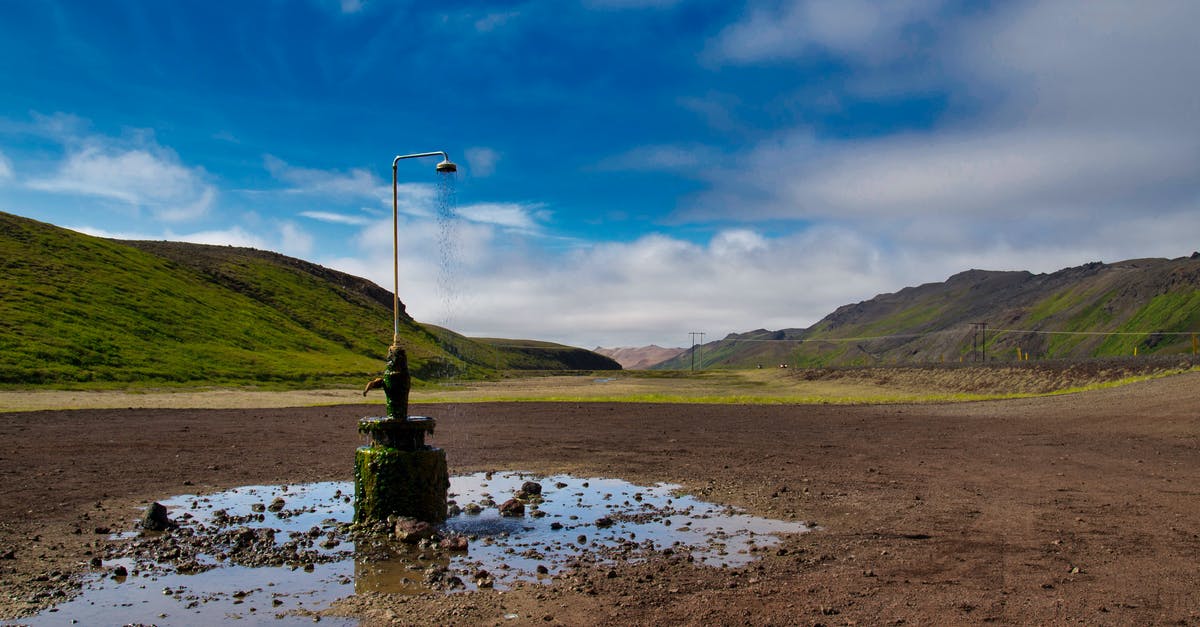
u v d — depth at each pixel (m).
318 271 153.12
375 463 10.04
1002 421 27.48
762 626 6.16
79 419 28.52
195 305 90.19
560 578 7.64
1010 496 12.16
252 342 83.62
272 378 66.44
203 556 8.56
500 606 6.74
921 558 8.30
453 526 10.19
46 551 8.71
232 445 20.17
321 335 108.50
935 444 20.31
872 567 7.96
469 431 24.58
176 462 16.62
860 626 6.14
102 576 7.77
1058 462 16.30
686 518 10.70
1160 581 7.31
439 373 106.50
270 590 7.30
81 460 16.75
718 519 10.61
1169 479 13.78
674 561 8.28
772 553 8.62
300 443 20.80
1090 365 69.06
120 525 10.12
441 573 7.74
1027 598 6.83
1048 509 11.00
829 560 8.29
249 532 9.22
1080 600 6.75
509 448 19.67
